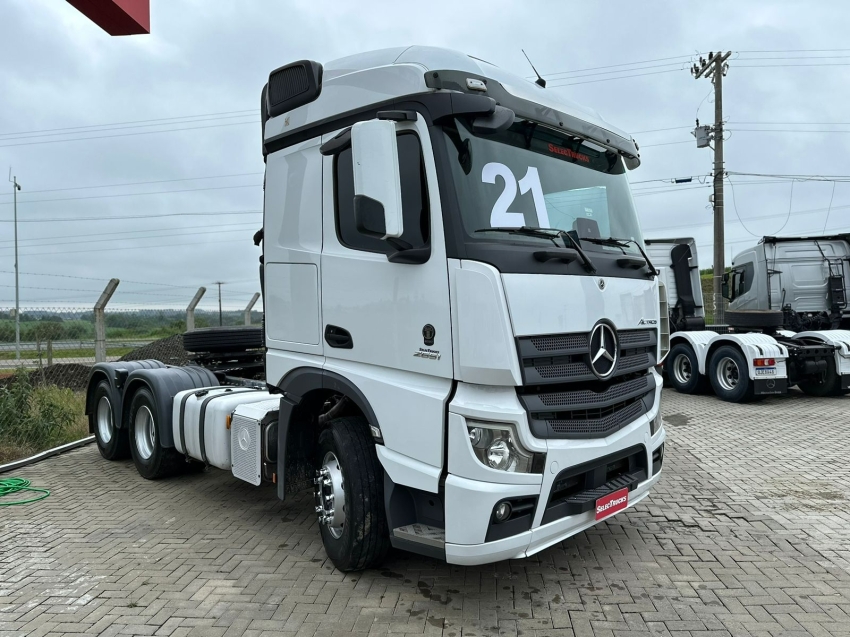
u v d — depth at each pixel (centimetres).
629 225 436
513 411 313
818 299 1193
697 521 480
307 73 410
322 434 405
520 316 314
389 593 368
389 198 313
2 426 766
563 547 433
